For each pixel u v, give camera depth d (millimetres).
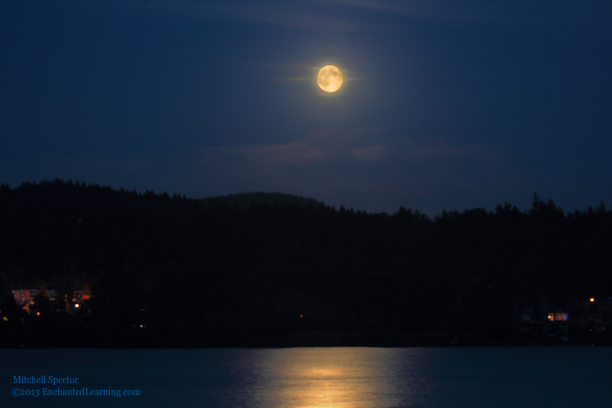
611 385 85500
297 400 73188
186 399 74125
